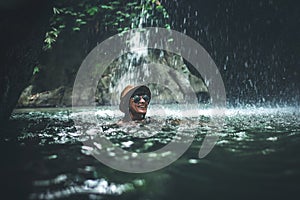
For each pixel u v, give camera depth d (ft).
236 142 11.31
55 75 40.40
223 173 7.36
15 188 6.53
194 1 56.54
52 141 12.14
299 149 9.90
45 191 6.36
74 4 38.27
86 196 6.08
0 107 16.75
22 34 15.80
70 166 8.14
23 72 18.10
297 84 57.57
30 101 37.96
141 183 6.74
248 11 60.34
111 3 40.52
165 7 51.96
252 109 30.94
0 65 15.44
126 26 42.98
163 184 6.64
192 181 6.79
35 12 15.80
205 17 60.23
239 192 6.07
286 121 18.65
